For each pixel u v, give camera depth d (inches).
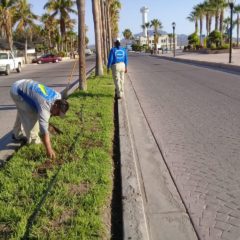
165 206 125.0
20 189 125.5
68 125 211.0
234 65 644.1
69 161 150.7
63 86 472.7
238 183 140.0
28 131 169.2
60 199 117.1
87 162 148.7
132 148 180.4
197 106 294.8
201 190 135.7
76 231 100.2
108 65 313.9
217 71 616.7
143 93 384.8
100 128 207.5
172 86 434.3
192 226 112.5
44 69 937.5
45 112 147.3
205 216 117.3
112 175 144.9
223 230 109.3
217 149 181.0
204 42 1951.3
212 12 1975.9
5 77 690.8
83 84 353.4
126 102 324.8
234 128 218.8
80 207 112.9
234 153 173.9
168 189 137.9
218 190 135.0
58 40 2228.1
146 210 122.5
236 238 105.1
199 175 149.6
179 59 1076.5
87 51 2503.7
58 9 1831.9
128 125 224.1
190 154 175.9
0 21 1363.2
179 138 204.2
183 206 124.5
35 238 97.7
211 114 261.3
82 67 350.3
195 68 724.0
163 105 307.7
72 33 2342.5
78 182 129.8
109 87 381.1
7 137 201.6
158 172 155.0
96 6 527.8
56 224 104.3
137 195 124.4
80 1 335.3
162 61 1109.7
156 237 107.9
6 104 331.3
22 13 1481.3
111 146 178.7
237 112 264.1
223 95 343.9
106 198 122.0
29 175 136.1
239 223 112.5
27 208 111.9
